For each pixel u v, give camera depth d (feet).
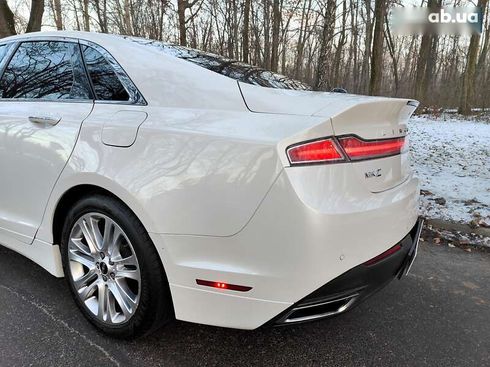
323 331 8.37
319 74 31.24
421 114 64.90
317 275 5.95
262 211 5.91
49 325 8.08
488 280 11.03
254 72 8.27
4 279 9.87
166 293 6.96
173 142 6.54
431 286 10.57
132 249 6.97
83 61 8.39
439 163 26.30
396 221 7.00
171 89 7.16
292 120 6.14
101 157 7.18
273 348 7.73
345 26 71.77
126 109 7.34
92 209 7.43
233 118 6.43
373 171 6.78
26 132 8.52
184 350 7.53
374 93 48.06
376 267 6.59
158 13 56.39
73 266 8.05
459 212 15.78
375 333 8.38
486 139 38.60
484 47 88.02
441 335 8.41
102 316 7.65
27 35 9.74
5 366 6.92
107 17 69.46
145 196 6.59
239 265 6.17
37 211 8.48
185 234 6.41
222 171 6.12
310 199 5.83
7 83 9.71
